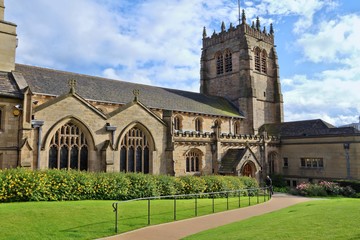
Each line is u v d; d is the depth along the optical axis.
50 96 35.62
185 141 42.44
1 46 32.47
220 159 46.53
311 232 13.34
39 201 22.50
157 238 15.67
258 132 65.38
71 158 30.48
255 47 69.12
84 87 41.59
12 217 17.33
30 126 27.03
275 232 14.08
